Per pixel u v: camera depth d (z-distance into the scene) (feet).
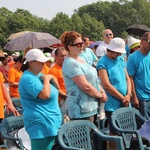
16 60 24.09
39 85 13.65
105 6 378.12
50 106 14.03
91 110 15.33
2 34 271.69
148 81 19.36
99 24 305.32
